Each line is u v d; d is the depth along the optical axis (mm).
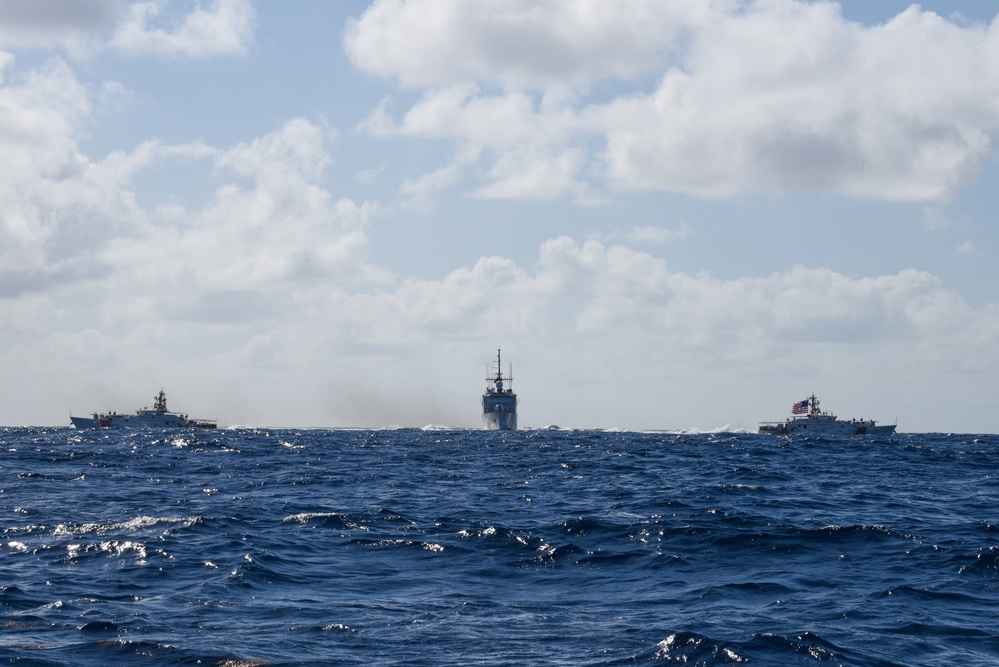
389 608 31031
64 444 163375
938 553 40250
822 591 33750
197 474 90500
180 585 34188
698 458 124688
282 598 32375
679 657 25344
